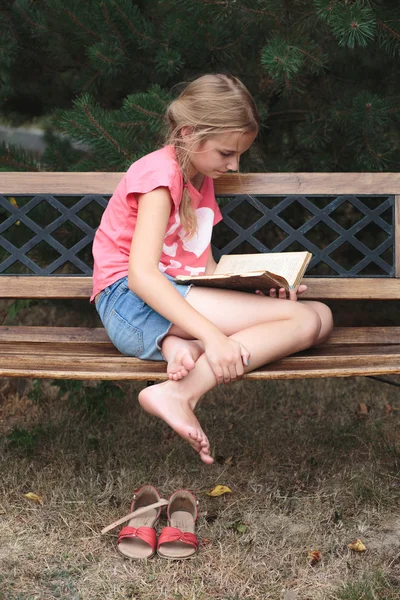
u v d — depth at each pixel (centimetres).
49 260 308
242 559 185
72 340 229
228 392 325
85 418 291
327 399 314
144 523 198
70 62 310
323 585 173
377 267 324
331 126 288
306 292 236
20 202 298
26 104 330
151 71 295
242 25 280
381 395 317
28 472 237
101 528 201
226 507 214
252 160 295
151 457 252
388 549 191
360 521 205
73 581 176
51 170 301
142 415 297
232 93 193
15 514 208
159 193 190
